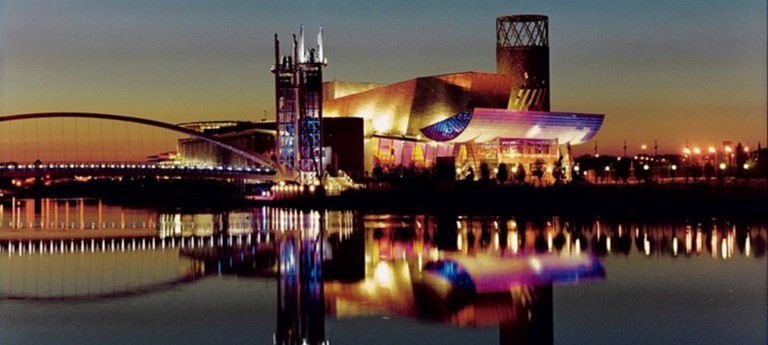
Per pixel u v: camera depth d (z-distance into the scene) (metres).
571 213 157.75
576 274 77.69
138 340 53.97
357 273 81.06
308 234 128.38
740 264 81.56
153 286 74.31
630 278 74.69
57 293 71.00
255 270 84.50
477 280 75.25
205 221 166.38
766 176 197.62
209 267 87.31
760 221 127.56
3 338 54.44
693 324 56.19
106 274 82.75
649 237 107.38
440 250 99.81
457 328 56.66
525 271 80.25
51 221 175.62
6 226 158.75
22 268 88.56
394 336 54.66
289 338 54.22
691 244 98.25
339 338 54.38
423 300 66.06
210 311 62.25
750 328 54.69
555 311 61.19
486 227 131.25
